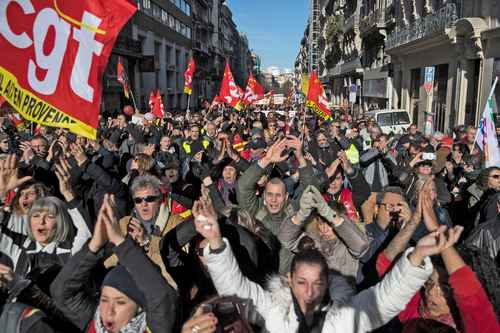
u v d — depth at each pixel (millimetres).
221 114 23812
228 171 5645
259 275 3012
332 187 5133
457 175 7211
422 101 25172
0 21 3145
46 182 5484
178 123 15398
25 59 3227
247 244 3076
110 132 10633
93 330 2297
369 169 6473
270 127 14055
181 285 3041
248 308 2367
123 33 30391
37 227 3113
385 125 19188
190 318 2146
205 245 2545
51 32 3303
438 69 23141
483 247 3844
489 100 6559
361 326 2271
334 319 2285
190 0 56781
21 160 5891
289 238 3080
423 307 2480
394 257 2736
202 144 9531
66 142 6172
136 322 2215
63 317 2482
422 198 2662
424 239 2168
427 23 22453
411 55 27203
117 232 2285
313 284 2234
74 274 2355
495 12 16359
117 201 4688
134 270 2217
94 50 3402
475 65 18797
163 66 42375
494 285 2320
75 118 3375
